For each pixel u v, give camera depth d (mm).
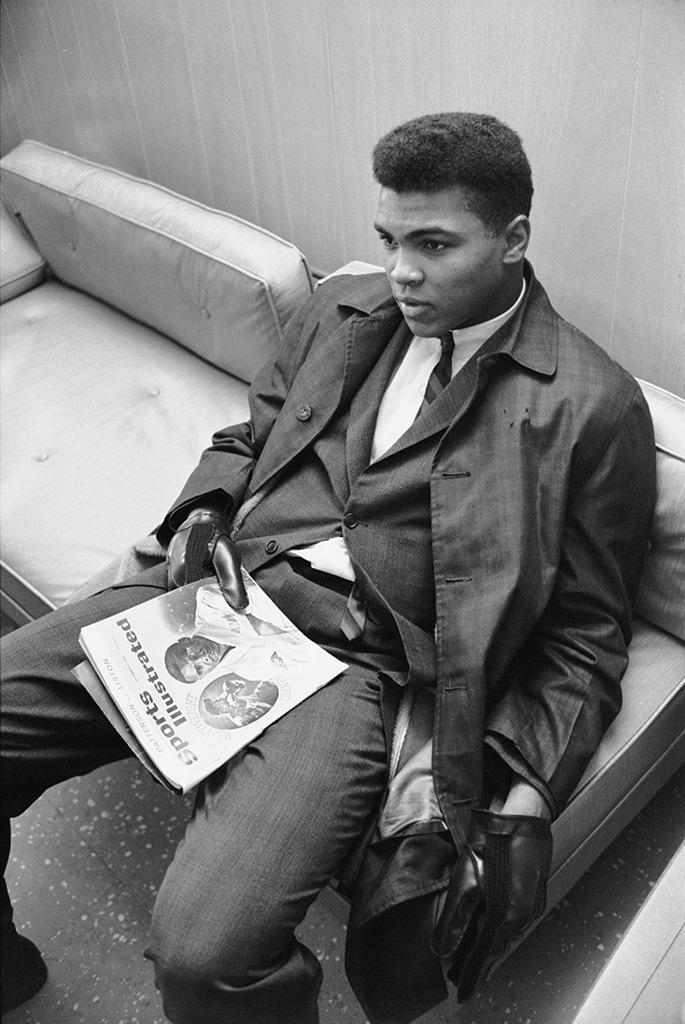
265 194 2088
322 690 1300
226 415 1894
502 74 1547
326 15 1704
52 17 2209
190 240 1884
